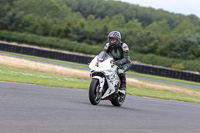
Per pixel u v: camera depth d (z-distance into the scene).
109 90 24.53
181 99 46.66
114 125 16.20
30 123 13.88
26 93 25.33
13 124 13.26
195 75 107.12
